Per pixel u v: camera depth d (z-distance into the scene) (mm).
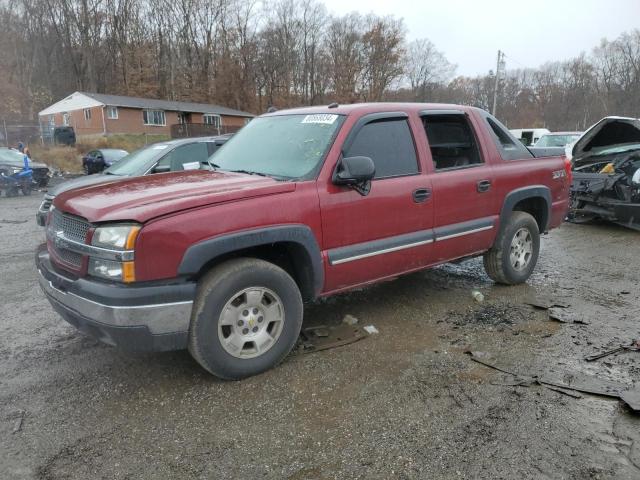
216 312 3162
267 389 3250
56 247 3352
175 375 3457
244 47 63500
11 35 59250
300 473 2463
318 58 70688
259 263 3346
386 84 71375
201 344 3145
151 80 60312
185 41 62312
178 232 2939
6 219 10898
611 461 2516
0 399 3154
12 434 2785
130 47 59875
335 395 3168
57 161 26203
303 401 3104
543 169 5371
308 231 3479
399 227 4059
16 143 30859
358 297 5070
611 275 5871
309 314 4602
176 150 7902
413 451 2611
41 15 59594
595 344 3893
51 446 2682
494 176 4809
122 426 2861
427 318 4480
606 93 72312
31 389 3281
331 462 2539
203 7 61969
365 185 3775
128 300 2857
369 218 3834
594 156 9484
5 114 51344
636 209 8109
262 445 2680
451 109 4684
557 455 2562
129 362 3662
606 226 9258
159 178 3775
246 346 3404
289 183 3443
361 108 3977
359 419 2902
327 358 3678
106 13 59656
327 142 3744
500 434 2740
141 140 41406
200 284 3170
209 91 62031
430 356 3705
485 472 2445
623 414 2934
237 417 2939
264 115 4852
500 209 4926
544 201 5469
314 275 3594
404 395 3154
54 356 3779
